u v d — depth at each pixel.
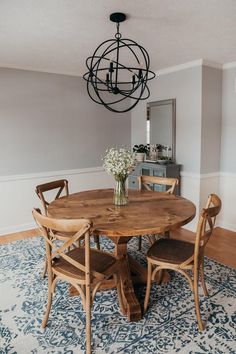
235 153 3.86
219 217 4.15
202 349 1.82
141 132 4.77
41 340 1.91
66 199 2.75
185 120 3.95
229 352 1.79
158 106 4.32
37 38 2.72
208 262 3.02
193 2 2.00
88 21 2.32
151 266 2.20
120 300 2.21
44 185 2.93
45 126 4.11
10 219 3.96
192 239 3.65
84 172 4.55
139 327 2.03
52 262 2.06
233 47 3.07
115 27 2.45
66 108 4.27
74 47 3.00
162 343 1.88
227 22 2.36
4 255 3.21
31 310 2.23
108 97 4.67
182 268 2.07
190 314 2.17
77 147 4.45
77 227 1.71
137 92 4.73
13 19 2.27
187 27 2.46
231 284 2.59
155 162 4.20
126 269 2.29
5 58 3.44
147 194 2.95
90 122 4.54
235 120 3.81
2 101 3.72
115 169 2.40
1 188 3.84
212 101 3.82
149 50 3.14
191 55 3.39
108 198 2.79
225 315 2.15
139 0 1.97
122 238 2.24
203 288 2.37
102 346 1.85
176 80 4.00
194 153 3.88
